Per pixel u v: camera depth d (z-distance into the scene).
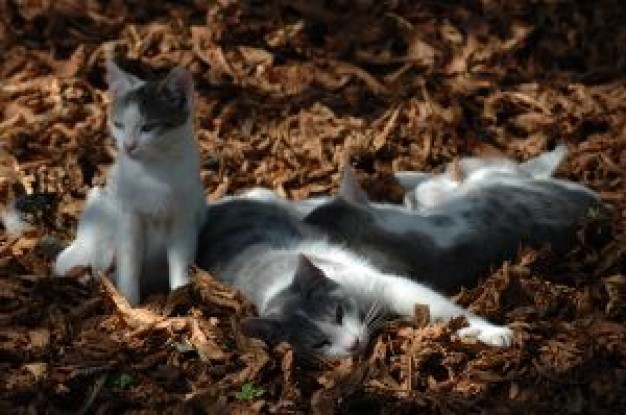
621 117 12.78
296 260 9.98
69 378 9.16
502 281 10.02
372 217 10.59
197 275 9.99
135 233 9.89
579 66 13.90
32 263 10.48
